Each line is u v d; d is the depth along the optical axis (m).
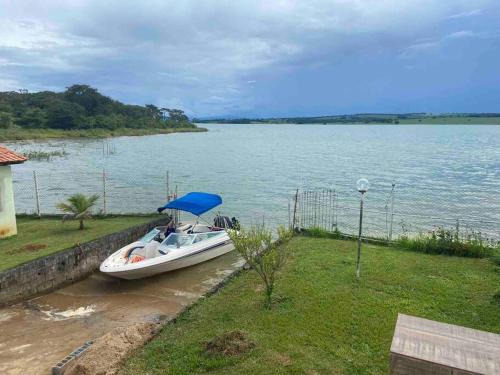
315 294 10.62
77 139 108.06
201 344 8.28
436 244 14.45
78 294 12.89
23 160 16.48
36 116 121.00
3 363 8.58
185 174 42.78
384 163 52.66
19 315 11.15
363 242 16.09
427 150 72.31
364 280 11.59
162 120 178.75
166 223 19.69
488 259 13.49
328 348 7.95
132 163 53.06
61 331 10.16
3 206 16.05
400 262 13.22
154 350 8.17
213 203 17.38
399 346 5.46
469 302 9.98
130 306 11.88
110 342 8.40
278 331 8.69
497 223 23.23
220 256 16.41
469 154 64.12
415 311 9.51
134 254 14.30
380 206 27.27
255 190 33.44
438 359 5.16
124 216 20.56
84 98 152.25
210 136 135.62
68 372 7.68
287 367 7.29
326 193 31.86
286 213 25.12
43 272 12.84
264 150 74.44
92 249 14.81
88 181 37.97
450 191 32.84
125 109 165.62
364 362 7.48
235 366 7.38
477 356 5.23
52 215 20.70
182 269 14.96
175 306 11.90
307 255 14.20
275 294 10.74
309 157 61.00
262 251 11.10
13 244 15.12
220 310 10.00
